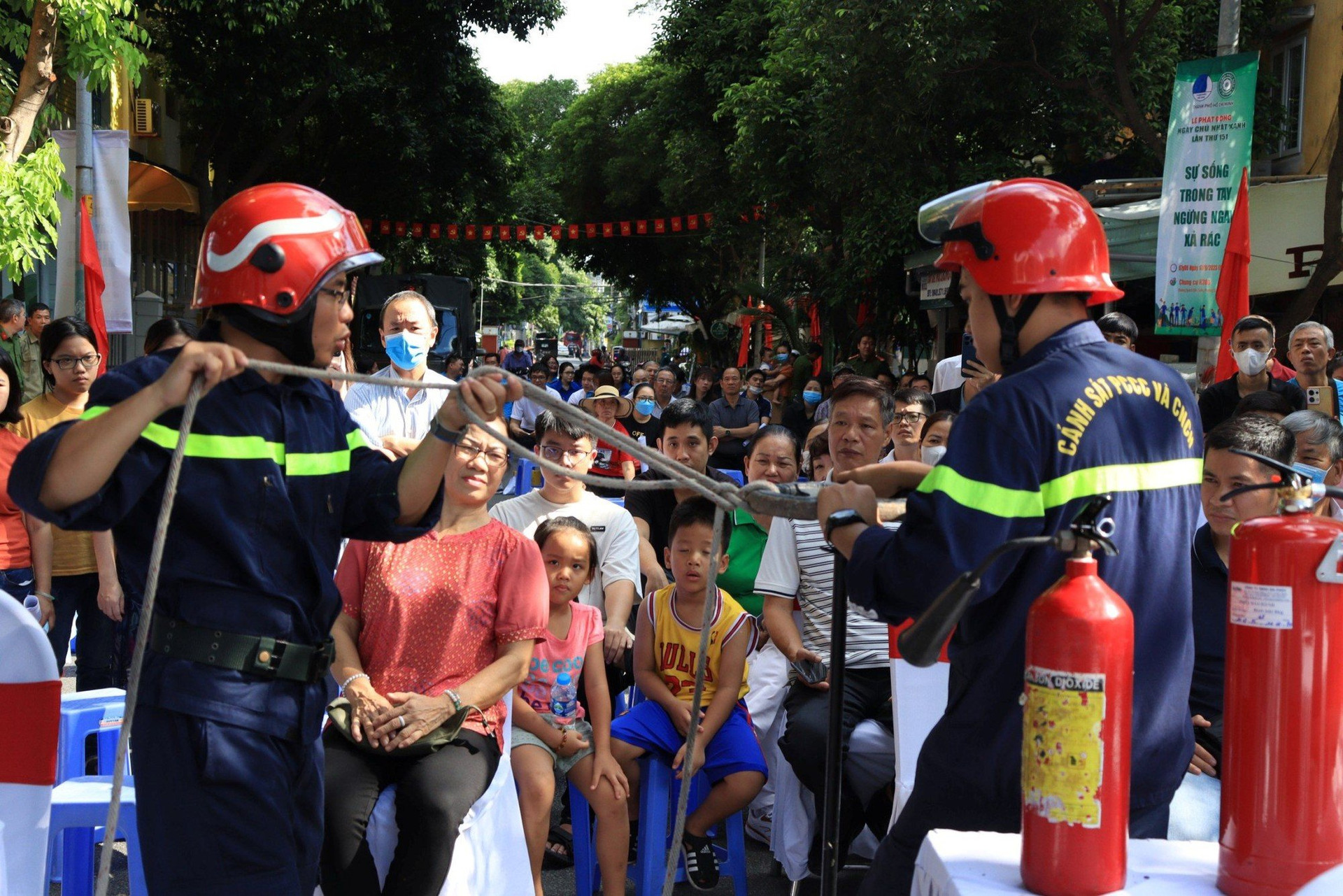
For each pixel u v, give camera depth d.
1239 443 3.18
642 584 5.62
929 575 2.00
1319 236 11.08
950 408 7.57
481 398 2.19
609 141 35.66
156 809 2.23
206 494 2.22
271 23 18.30
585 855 4.04
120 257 9.48
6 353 5.00
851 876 4.24
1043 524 2.06
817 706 4.13
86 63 9.06
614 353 68.56
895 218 14.38
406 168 24.44
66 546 5.09
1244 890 1.75
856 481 2.42
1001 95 14.18
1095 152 14.77
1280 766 1.72
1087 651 1.73
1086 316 2.26
